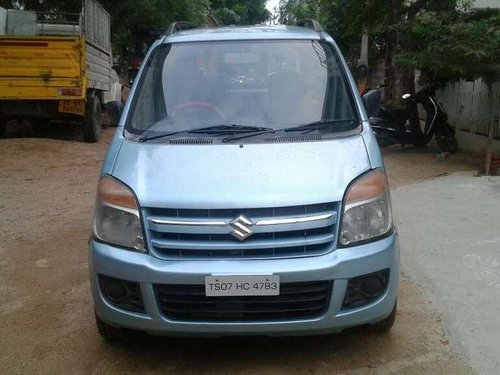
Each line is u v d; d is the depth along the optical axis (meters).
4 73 11.86
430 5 11.97
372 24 13.45
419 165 10.26
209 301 3.38
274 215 3.40
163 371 3.69
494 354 3.80
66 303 4.70
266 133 4.08
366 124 4.20
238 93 4.44
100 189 3.70
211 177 3.56
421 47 10.00
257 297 3.37
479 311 4.38
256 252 3.37
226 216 3.41
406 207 7.23
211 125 4.20
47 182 9.22
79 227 6.74
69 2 18.84
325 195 3.46
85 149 12.31
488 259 5.38
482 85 11.02
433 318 4.31
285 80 4.52
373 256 3.46
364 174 3.64
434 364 3.71
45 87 11.98
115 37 23.52
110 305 3.54
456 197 7.60
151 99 4.44
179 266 3.35
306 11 20.45
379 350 3.88
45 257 5.76
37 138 13.50
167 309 3.43
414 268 5.24
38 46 11.82
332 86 4.48
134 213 3.49
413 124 11.70
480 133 11.16
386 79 15.02
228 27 5.31
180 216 3.43
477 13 10.42
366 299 3.50
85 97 12.30
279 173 3.58
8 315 4.51
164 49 4.84
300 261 3.35
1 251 5.96
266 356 3.84
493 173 9.13
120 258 3.45
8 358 3.88
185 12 24.20
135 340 4.06
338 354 3.84
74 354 3.91
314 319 3.40
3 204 7.80
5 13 13.91
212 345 3.99
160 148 3.88
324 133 4.07
